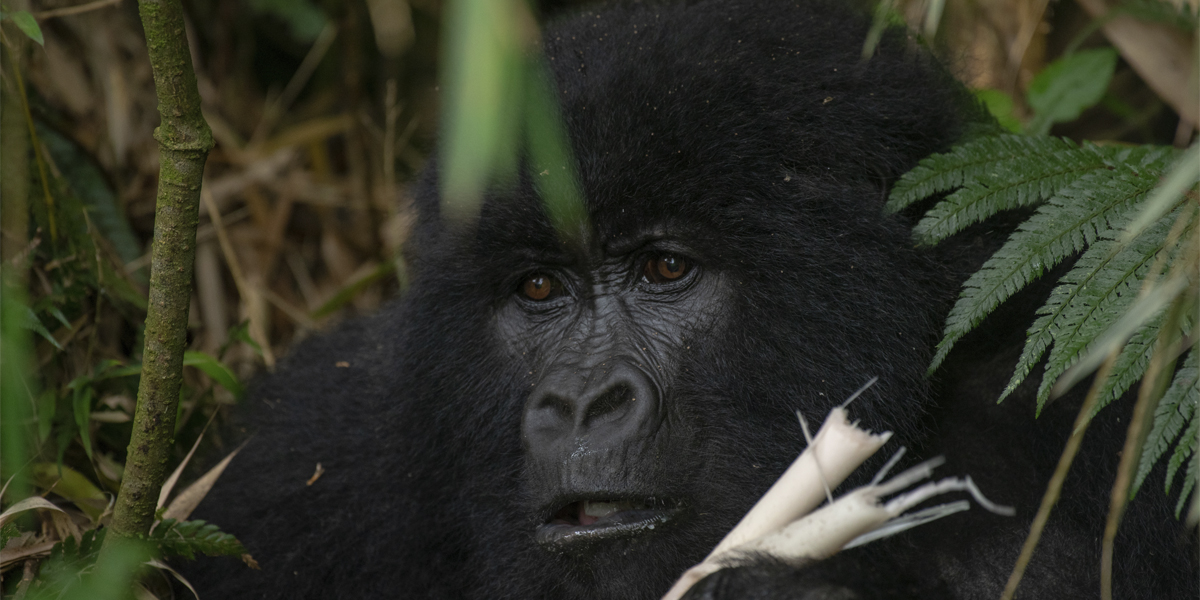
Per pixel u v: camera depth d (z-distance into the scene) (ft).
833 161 19.26
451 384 21.11
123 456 25.95
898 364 18.88
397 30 40.19
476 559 21.83
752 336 19.07
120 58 33.71
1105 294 16.12
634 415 18.56
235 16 41.86
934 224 17.83
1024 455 19.40
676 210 18.92
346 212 41.47
